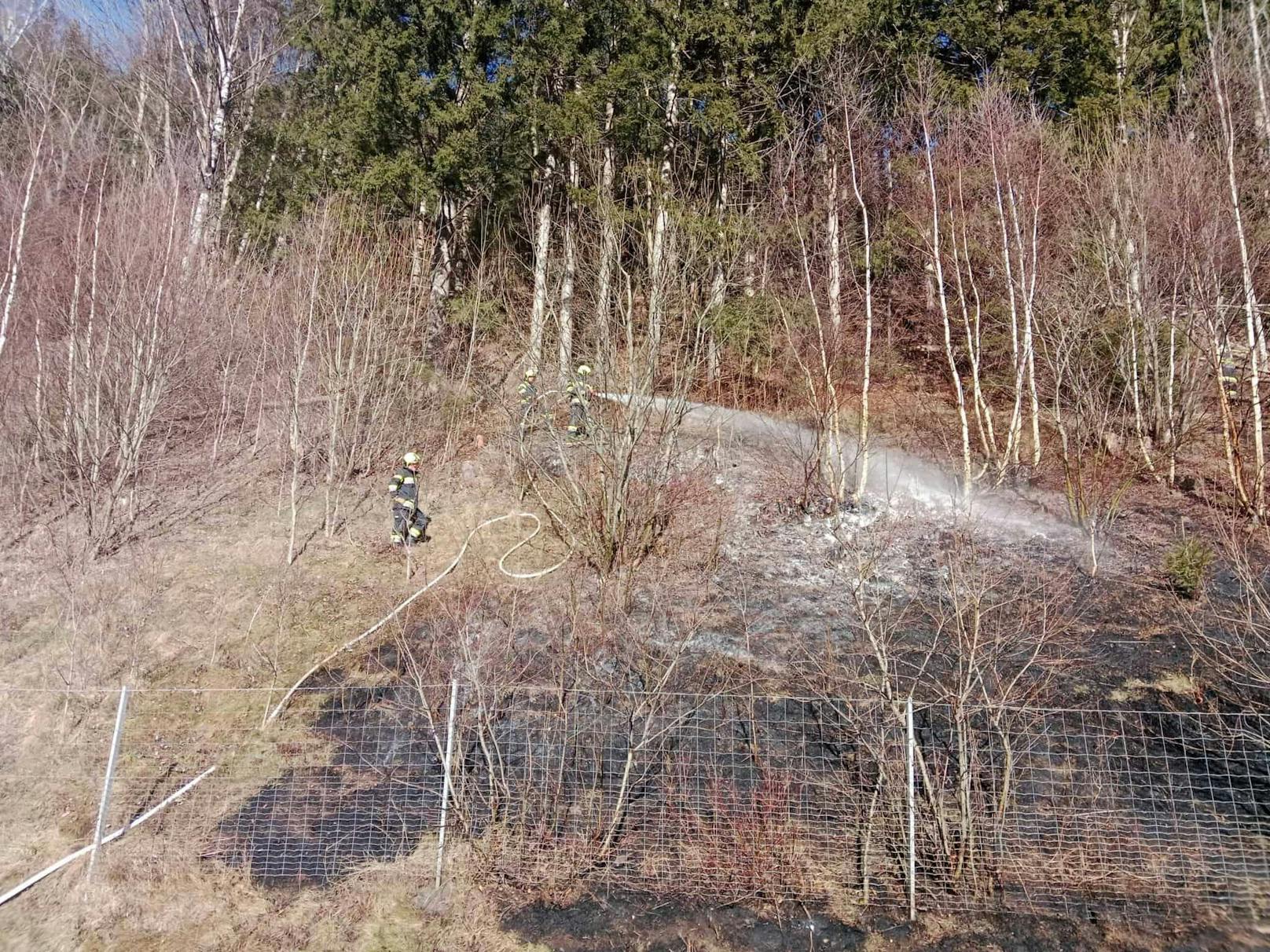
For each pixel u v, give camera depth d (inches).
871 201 578.9
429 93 559.2
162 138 786.8
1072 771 231.0
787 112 579.8
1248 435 456.8
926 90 536.4
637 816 225.6
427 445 505.7
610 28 608.1
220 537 410.0
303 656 314.0
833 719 256.7
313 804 240.4
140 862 220.8
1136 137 542.9
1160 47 636.7
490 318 565.6
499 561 380.5
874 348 597.3
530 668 280.7
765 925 199.8
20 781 250.5
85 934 201.2
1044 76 619.8
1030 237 500.1
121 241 459.5
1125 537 374.9
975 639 232.1
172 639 322.3
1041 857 210.7
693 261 445.7
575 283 513.7
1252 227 458.9
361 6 565.6
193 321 482.3
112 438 433.7
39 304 473.1
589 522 361.1
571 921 202.1
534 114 580.1
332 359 471.5
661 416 426.6
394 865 219.0
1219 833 217.9
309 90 794.8
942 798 213.3
